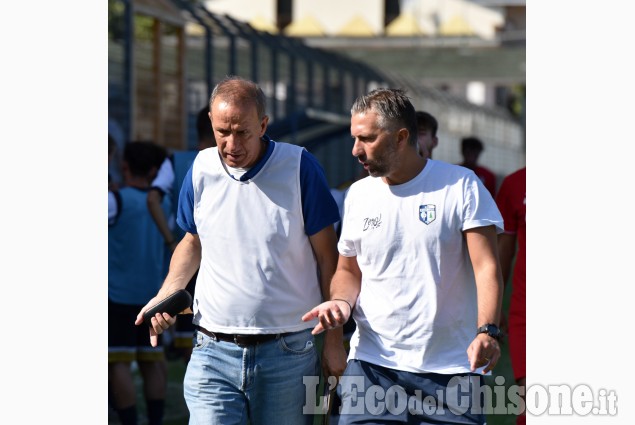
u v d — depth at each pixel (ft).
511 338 23.66
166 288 19.12
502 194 24.00
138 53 54.85
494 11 117.19
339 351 18.98
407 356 17.78
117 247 27.50
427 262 17.42
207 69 58.65
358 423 18.06
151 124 56.13
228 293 18.40
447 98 121.08
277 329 18.38
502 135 147.43
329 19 118.52
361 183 18.11
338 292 18.06
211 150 18.84
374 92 17.37
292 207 18.28
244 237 18.31
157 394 28.19
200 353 18.76
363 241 17.76
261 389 18.58
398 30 114.01
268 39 64.54
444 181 17.44
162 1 56.70
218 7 117.19
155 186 26.91
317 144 84.53
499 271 17.22
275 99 67.46
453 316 17.57
